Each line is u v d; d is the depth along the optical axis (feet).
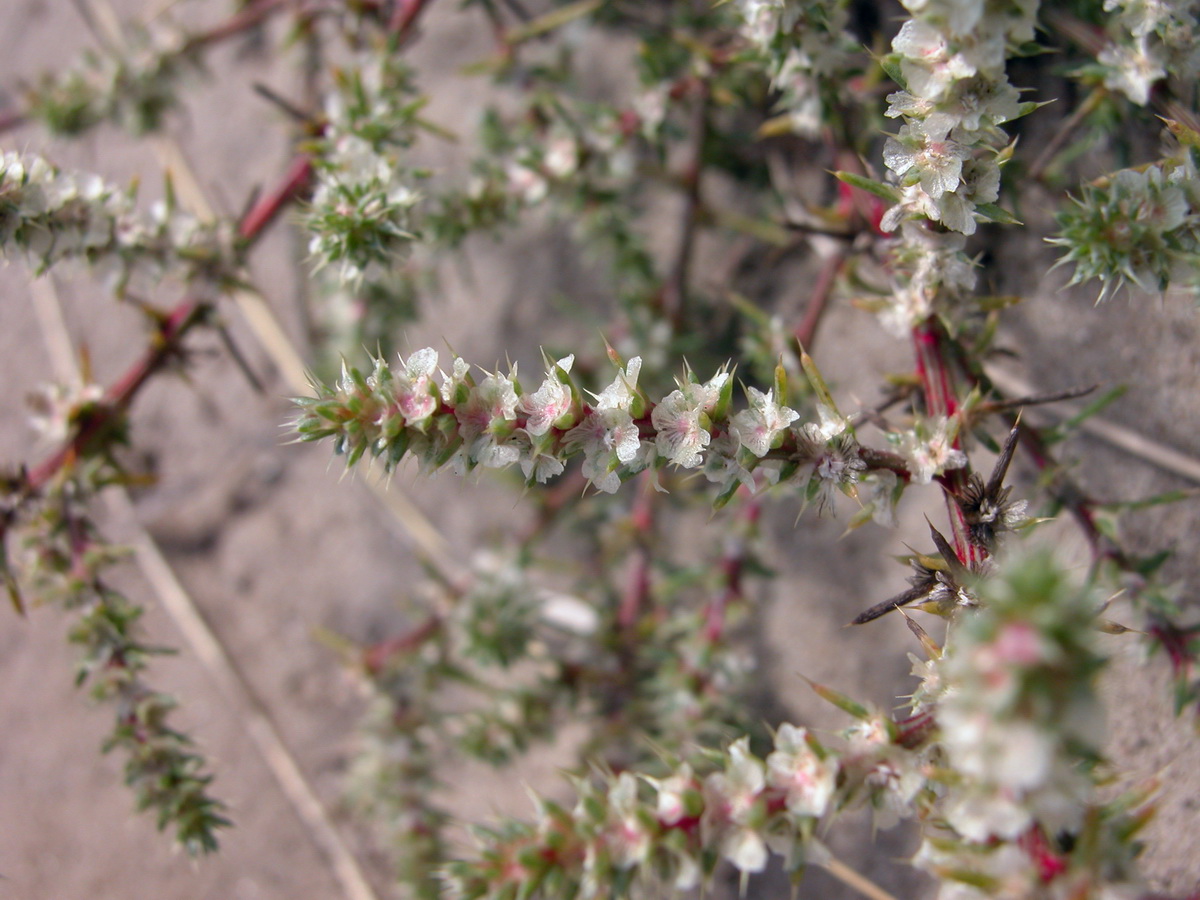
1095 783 0.43
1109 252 0.50
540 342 0.97
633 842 0.46
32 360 1.16
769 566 0.83
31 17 1.18
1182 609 0.61
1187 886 0.63
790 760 0.45
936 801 0.45
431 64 1.02
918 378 0.55
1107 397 0.58
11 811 1.08
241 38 1.09
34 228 0.58
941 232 0.51
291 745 1.02
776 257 0.82
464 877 0.49
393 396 0.44
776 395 0.46
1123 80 0.56
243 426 1.08
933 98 0.46
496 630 0.79
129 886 1.03
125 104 0.94
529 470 0.45
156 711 0.65
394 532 1.02
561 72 0.87
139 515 1.09
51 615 1.10
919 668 0.46
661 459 0.46
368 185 0.58
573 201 0.78
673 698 0.73
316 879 0.99
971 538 0.46
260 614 1.06
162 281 0.67
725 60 0.73
